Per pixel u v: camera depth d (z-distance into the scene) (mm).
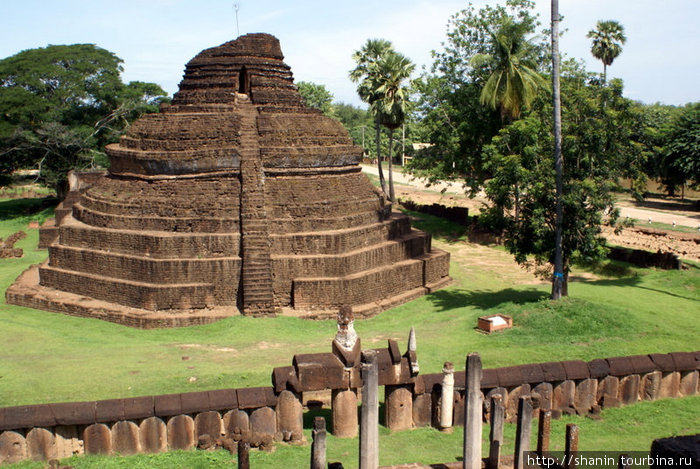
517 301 28656
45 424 15781
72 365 21156
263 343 25125
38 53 67375
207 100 34344
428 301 32156
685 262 35781
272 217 31031
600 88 26500
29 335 25156
